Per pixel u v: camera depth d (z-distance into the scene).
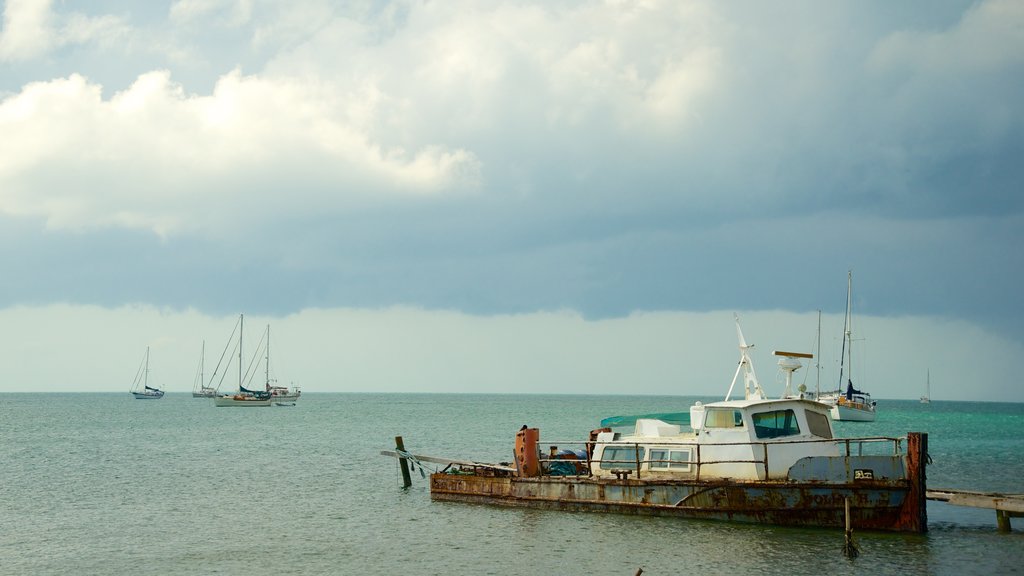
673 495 35.06
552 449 43.94
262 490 50.94
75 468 66.19
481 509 40.41
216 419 163.00
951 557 29.88
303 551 33.16
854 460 32.47
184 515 41.88
